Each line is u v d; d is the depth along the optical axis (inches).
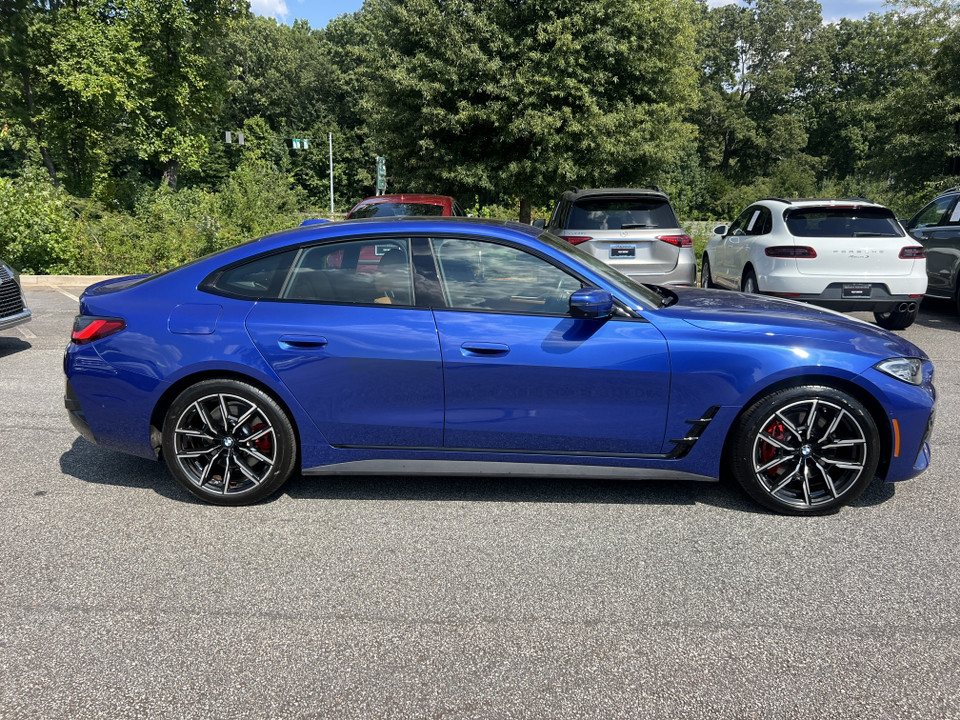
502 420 146.9
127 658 101.0
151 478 169.9
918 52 853.2
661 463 149.1
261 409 148.7
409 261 149.7
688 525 145.0
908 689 94.3
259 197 647.8
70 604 115.0
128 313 152.0
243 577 124.0
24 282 502.6
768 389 145.9
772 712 90.0
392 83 730.2
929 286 410.9
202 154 1304.1
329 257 151.5
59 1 1178.0
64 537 139.0
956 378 266.4
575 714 89.7
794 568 127.3
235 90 1438.2
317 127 2652.6
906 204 850.8
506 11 699.4
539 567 127.9
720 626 109.2
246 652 102.4
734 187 2041.1
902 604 115.3
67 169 1253.1
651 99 756.6
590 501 156.7
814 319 155.0
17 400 233.5
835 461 146.6
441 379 145.6
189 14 1189.1
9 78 1197.1
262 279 152.3
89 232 544.7
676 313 150.7
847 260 325.4
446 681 96.3
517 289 148.3
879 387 143.3
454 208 475.2
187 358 147.7
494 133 740.0
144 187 1217.4
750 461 147.3
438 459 150.9
